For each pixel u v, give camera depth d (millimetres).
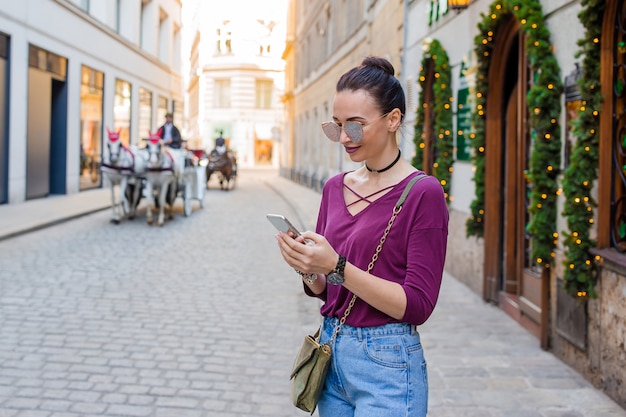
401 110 2033
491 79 7137
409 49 11531
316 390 2018
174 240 11781
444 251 1956
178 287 7832
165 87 33875
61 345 5340
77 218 14516
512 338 5805
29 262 8969
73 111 19875
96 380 4566
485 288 7199
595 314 4574
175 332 5871
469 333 5949
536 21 5484
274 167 52844
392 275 1972
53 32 17906
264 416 4027
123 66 25312
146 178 14430
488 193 7145
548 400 4320
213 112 46844
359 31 18266
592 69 4594
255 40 43188
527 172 5496
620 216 4500
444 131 8852
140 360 5039
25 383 4453
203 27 41969
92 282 7863
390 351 1961
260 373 4832
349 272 1849
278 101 46562
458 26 8461
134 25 26953
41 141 17719
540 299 5699
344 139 1996
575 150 4723
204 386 4527
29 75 16562
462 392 4441
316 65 28531
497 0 6457
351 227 2053
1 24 14703
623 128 4539
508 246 6926
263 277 8695
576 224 4645
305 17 32969
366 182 2100
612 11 4457
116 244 10984
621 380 4191
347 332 2020
